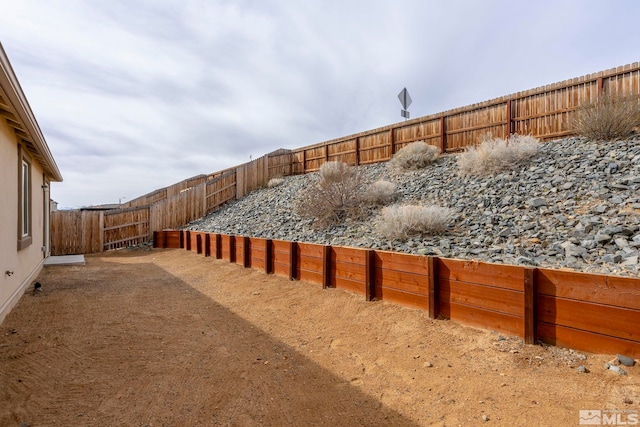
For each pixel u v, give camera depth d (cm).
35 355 324
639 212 427
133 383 271
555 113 809
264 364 309
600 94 725
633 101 669
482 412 212
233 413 228
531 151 725
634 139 639
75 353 330
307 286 553
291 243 604
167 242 1290
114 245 1328
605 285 252
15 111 410
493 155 744
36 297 565
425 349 311
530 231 472
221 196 1582
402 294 412
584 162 621
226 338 378
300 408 234
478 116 970
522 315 295
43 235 915
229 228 1116
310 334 381
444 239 521
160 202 1426
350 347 338
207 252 978
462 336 322
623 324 242
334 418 221
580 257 376
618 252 361
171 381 275
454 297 355
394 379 269
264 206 1270
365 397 247
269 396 251
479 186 696
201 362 313
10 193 483
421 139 1123
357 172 966
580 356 258
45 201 978
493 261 407
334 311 438
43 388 260
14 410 227
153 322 435
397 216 598
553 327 279
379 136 1265
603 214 454
